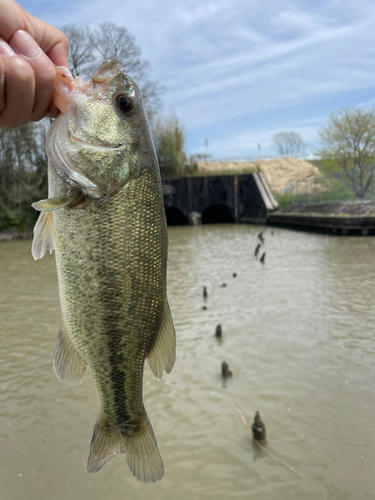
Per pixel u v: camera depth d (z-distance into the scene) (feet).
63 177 0.81
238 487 1.97
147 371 3.23
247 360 3.34
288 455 2.18
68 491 1.99
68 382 0.87
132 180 0.85
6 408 2.74
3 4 0.64
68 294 0.83
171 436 2.38
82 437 2.40
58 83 0.80
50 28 0.78
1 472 2.12
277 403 2.68
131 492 1.98
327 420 2.47
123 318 0.87
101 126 0.83
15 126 0.72
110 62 0.86
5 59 0.62
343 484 1.97
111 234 0.84
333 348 3.51
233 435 2.37
